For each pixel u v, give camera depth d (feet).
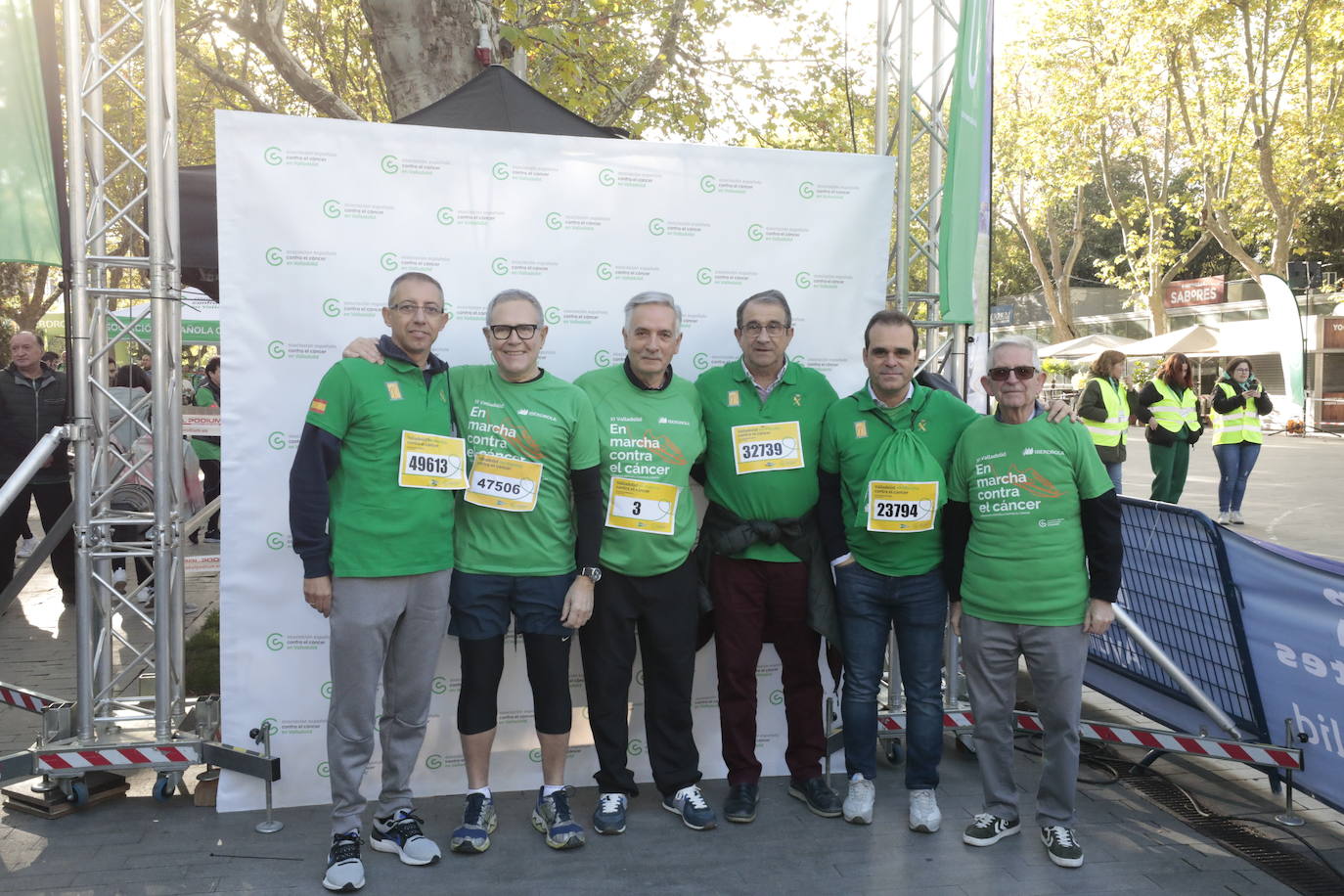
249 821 12.25
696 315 13.44
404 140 12.45
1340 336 88.07
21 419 23.47
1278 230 83.30
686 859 11.25
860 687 12.06
